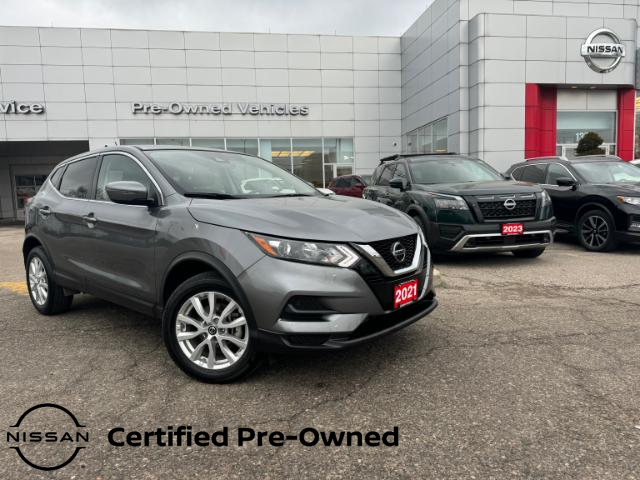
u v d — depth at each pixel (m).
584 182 8.09
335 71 22.89
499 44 16.45
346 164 23.36
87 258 3.95
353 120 23.19
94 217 3.81
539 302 4.79
